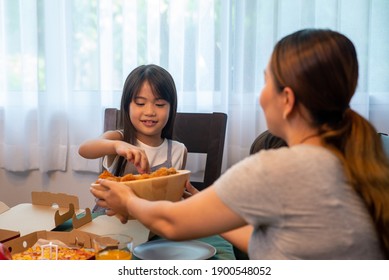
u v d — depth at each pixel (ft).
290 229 2.07
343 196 2.05
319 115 2.16
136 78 4.66
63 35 6.81
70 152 7.01
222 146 5.15
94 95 6.70
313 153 2.07
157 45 6.47
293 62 2.09
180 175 3.13
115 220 3.65
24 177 7.25
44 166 6.94
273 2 6.11
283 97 2.16
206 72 6.43
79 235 3.07
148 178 3.05
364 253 2.09
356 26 5.97
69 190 7.16
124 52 6.55
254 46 6.17
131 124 4.85
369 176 2.06
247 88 6.24
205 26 6.35
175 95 4.90
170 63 6.46
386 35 6.11
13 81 6.82
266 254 2.22
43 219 3.65
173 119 5.04
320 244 2.04
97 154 4.26
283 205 2.04
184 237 2.26
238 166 2.17
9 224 3.52
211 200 2.16
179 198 3.19
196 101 6.45
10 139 6.93
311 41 2.10
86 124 6.82
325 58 2.05
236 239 2.85
